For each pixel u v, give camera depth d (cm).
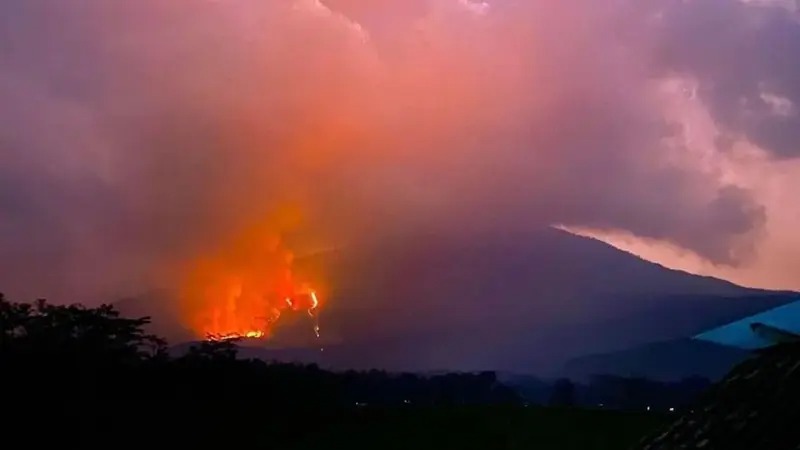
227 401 3384
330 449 3006
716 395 768
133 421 3194
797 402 684
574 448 2709
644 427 2789
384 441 3062
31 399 3109
